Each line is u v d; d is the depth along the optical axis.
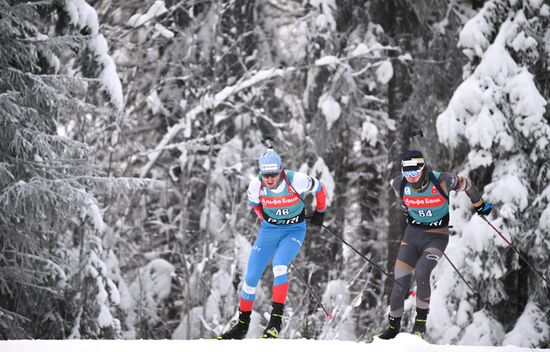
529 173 44.19
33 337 42.81
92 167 42.28
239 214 61.56
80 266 45.16
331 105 56.25
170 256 63.84
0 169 36.59
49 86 38.97
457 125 44.59
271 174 23.80
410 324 46.34
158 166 61.69
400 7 58.25
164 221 63.19
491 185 44.06
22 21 38.75
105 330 45.34
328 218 61.91
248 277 25.00
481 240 43.41
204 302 53.56
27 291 40.56
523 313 43.88
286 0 62.78
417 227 25.14
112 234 55.47
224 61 62.03
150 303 57.31
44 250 41.56
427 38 57.31
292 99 61.00
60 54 45.81
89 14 43.19
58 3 42.31
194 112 57.81
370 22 58.31
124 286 54.12
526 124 42.97
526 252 44.00
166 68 60.69
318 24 56.28
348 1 58.28
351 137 63.66
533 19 45.00
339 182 62.25
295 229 25.19
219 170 59.59
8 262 40.16
